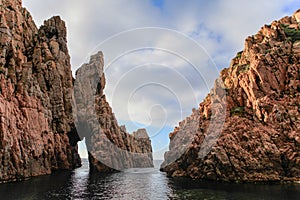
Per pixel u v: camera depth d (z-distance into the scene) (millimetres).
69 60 117938
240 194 47406
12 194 47438
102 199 46656
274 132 67938
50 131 93062
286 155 63875
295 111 69125
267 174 62250
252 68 80125
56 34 116750
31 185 58500
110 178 78500
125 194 51625
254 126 71812
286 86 76875
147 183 67062
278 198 43094
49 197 46469
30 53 100125
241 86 84250
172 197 47656
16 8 95688
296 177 60969
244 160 65125
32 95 85000
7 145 64562
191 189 54812
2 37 79125
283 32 91500
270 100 73625
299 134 65625
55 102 100000
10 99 73812
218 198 44750
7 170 64125
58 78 102375
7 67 79375
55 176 78375
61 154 96500
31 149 76188
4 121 66062
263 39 93625
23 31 100812
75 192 52750
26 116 78125
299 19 100250
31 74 87562
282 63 80000
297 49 82688
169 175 85875
